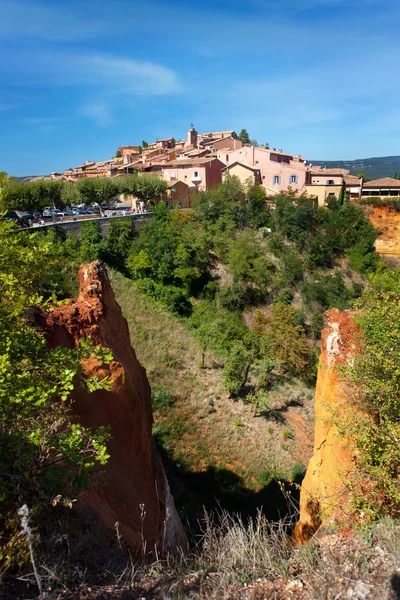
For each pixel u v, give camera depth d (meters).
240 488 19.95
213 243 45.03
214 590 4.73
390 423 7.69
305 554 5.52
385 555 5.41
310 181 66.56
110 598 4.60
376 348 8.59
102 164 112.88
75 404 9.93
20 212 42.97
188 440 22.00
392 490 7.11
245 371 28.41
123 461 10.41
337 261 50.06
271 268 45.44
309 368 33.06
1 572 4.14
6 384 5.95
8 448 5.39
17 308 6.67
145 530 9.07
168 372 26.95
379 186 67.62
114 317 13.45
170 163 67.44
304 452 23.45
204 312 39.62
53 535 4.95
